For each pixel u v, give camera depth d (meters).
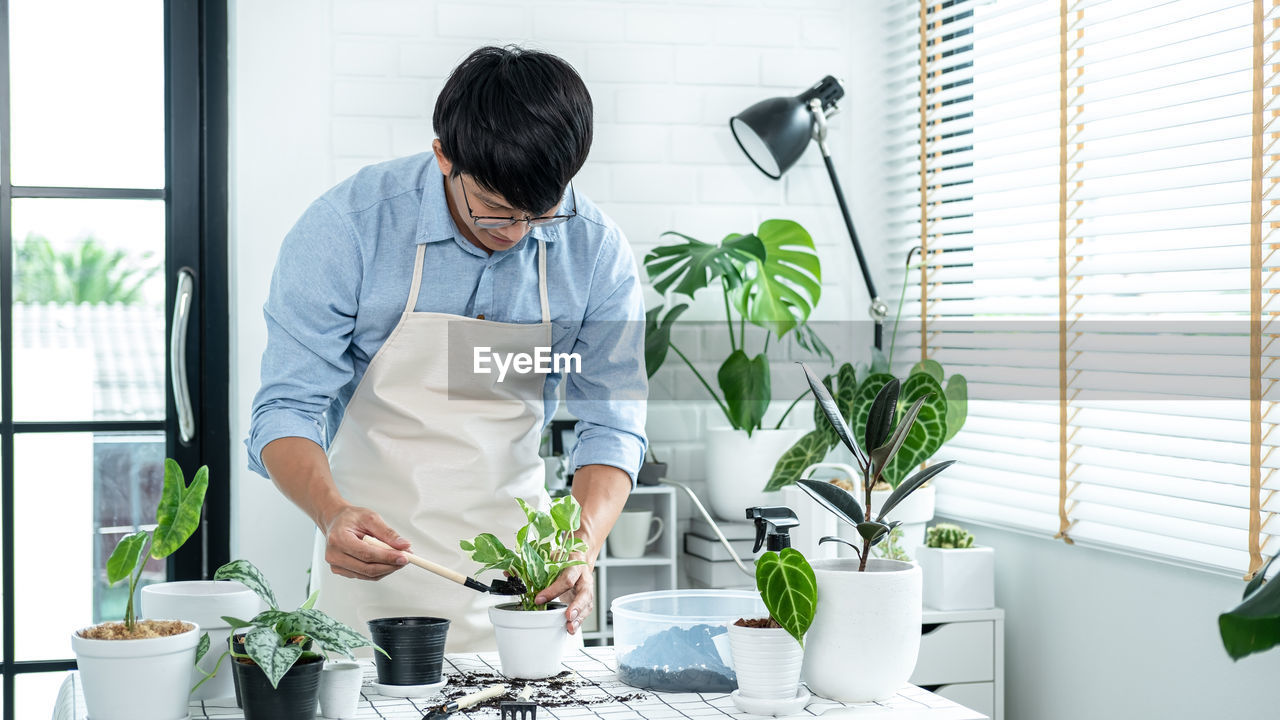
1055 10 2.53
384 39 2.77
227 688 1.24
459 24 2.82
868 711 1.19
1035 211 2.58
